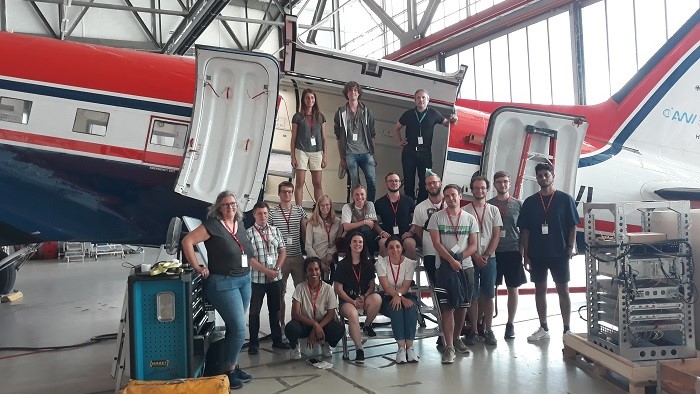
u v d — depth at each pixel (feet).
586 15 45.88
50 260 55.11
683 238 14.75
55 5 61.46
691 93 26.89
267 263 17.99
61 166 18.11
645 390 13.82
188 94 19.16
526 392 14.19
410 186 21.27
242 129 18.12
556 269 19.12
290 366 17.03
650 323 14.55
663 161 26.81
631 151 26.50
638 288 14.34
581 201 24.95
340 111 20.35
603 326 15.92
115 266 48.93
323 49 20.22
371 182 20.68
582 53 45.96
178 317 13.42
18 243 18.49
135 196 18.99
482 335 19.90
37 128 17.85
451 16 63.67
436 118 20.84
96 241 19.34
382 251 18.26
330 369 16.61
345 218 18.79
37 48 18.53
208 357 15.78
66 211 18.58
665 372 13.05
